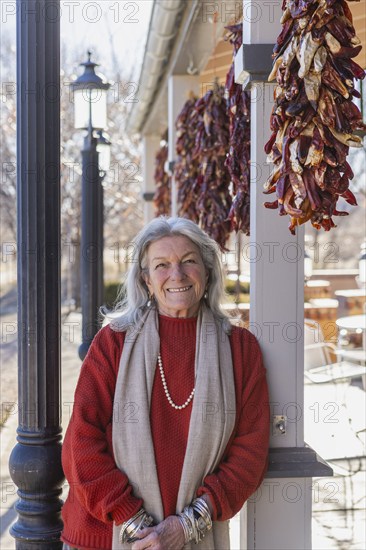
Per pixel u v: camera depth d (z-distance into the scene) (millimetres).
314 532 3590
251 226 2531
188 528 2164
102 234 6723
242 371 2344
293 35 2037
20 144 2594
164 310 2377
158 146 10625
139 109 8812
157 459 2223
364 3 3617
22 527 2625
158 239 2344
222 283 2455
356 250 18312
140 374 2260
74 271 16094
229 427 2264
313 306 7109
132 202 17797
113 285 14617
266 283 2490
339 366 4949
